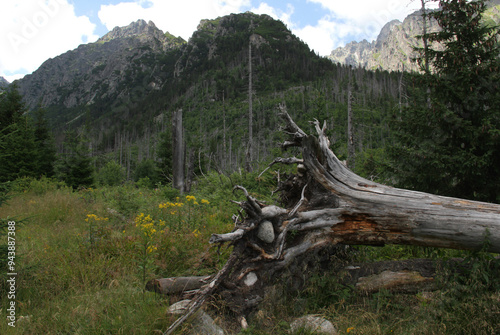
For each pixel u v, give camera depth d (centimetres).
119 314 319
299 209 436
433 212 405
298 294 381
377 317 342
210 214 795
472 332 304
